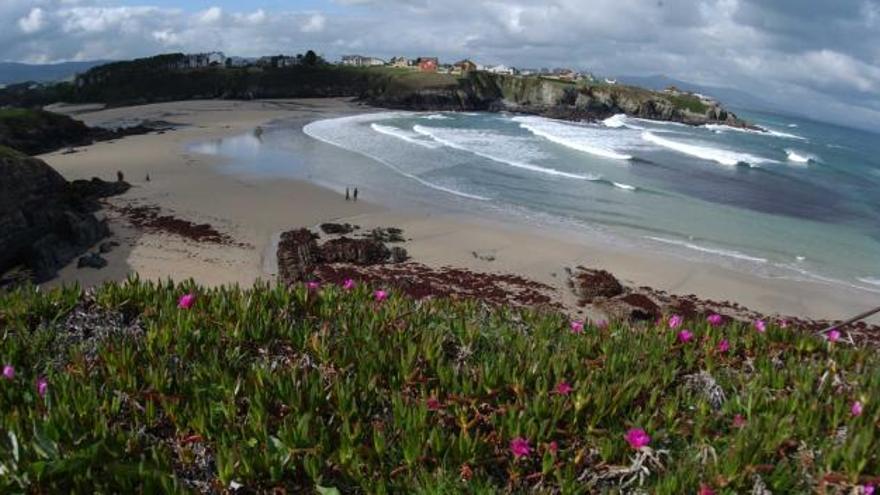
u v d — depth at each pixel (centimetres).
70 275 2436
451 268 2689
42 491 299
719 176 5328
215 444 349
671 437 376
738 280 2714
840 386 439
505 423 363
